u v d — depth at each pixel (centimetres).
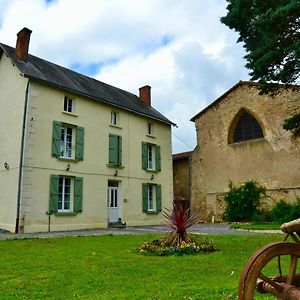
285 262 639
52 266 615
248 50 1185
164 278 523
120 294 429
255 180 1936
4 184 1436
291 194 1786
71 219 1497
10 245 912
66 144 1570
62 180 1519
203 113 2247
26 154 1368
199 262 658
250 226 1549
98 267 607
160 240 834
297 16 974
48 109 1477
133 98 2166
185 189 2328
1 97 1566
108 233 1301
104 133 1717
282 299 274
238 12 1134
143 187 1875
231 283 482
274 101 1919
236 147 2048
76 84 1694
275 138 1892
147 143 1958
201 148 2219
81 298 411
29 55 1677
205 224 1922
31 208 1356
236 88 2103
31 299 409
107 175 1692
